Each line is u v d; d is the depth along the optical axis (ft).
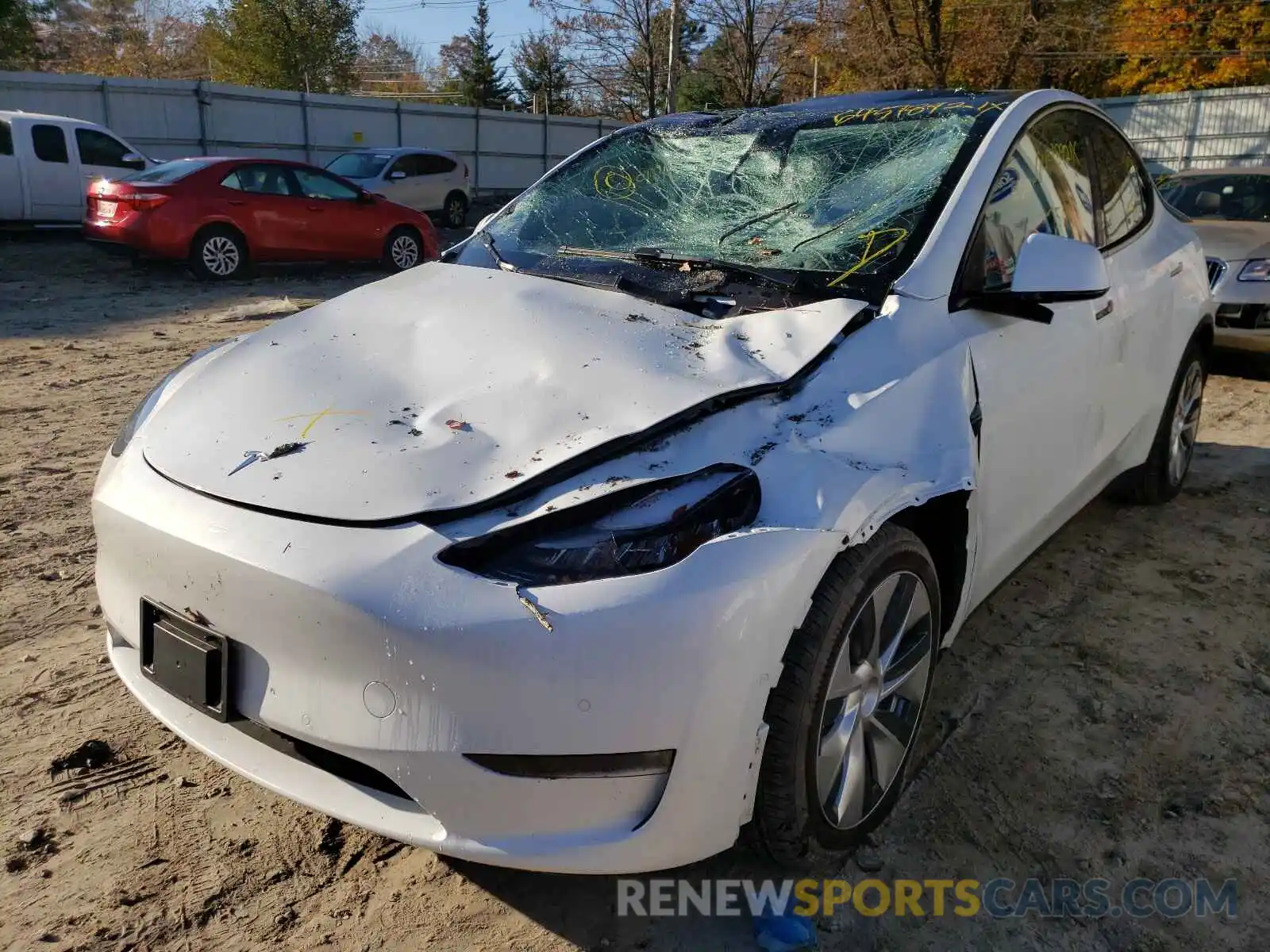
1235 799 8.66
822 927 7.22
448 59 180.34
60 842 7.99
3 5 92.68
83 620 11.55
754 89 96.99
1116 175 13.15
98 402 21.17
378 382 8.07
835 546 6.74
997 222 9.92
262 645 6.67
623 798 6.30
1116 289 11.82
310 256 43.21
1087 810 8.51
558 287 9.55
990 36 84.07
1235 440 19.22
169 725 7.43
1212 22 97.14
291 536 6.58
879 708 7.91
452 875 7.75
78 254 46.34
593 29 103.81
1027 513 10.14
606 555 6.34
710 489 6.77
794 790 6.84
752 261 9.61
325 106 78.33
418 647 6.10
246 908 7.37
